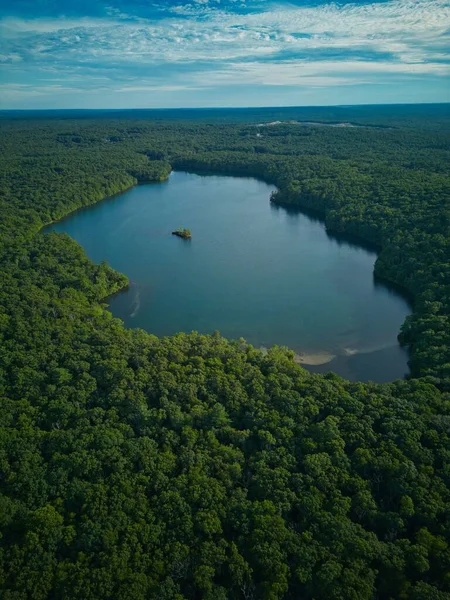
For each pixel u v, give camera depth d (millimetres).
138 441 70500
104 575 51781
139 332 107438
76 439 71375
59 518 58812
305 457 67062
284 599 52094
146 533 56562
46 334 100688
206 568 52938
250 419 75750
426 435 69500
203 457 67750
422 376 92188
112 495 61625
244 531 57719
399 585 52031
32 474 65500
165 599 49844
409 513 58344
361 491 61719
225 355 94250
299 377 86312
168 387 81875
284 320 128375
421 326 110062
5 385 85312
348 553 54406
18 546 56156
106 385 85062
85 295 132125
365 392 80688
